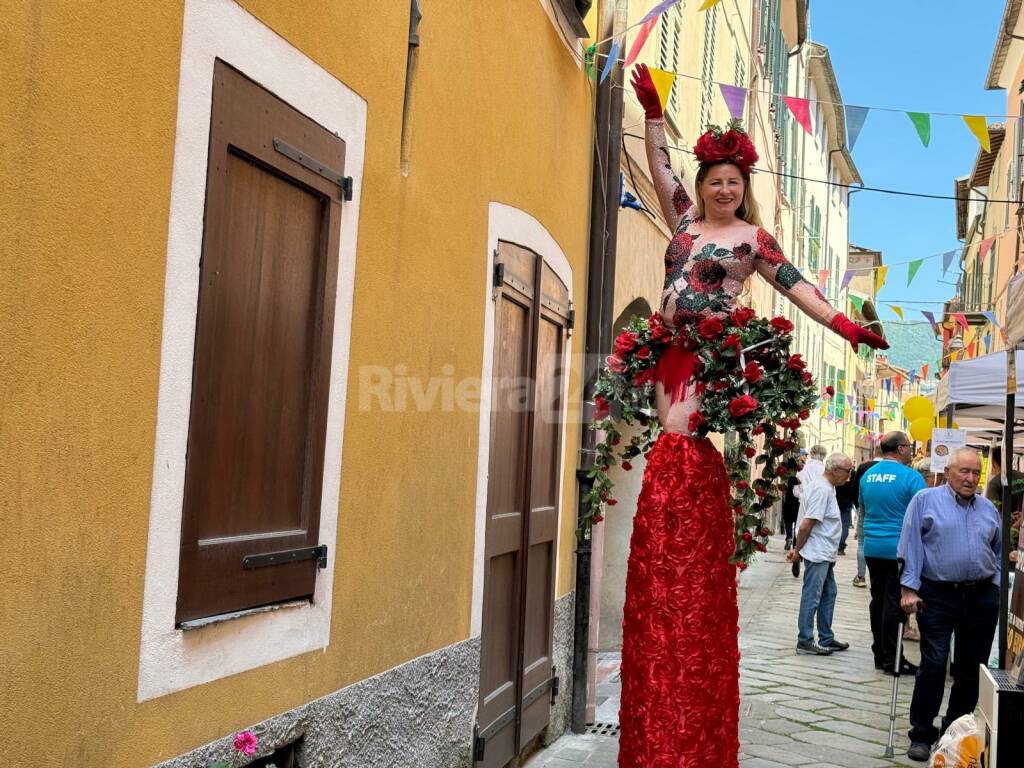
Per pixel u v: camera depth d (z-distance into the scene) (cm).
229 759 289
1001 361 825
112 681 244
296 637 331
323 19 334
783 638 1077
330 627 354
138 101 246
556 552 645
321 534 346
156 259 255
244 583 300
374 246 380
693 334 387
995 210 2397
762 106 1900
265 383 312
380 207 383
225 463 292
